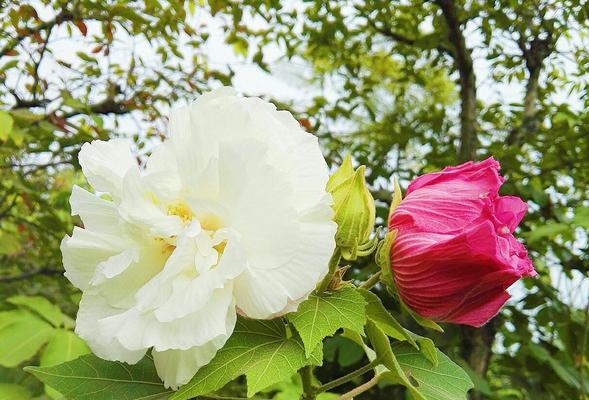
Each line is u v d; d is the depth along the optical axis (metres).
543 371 0.81
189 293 0.19
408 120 1.08
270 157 0.21
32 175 0.90
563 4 0.86
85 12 0.75
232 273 0.19
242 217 0.20
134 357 0.20
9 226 1.07
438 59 0.98
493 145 0.88
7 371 0.52
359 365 0.73
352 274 0.72
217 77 0.93
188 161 0.21
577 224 0.64
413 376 0.26
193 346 0.19
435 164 0.94
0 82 0.74
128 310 0.20
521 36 0.91
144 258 0.21
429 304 0.23
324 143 1.01
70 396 0.24
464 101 0.89
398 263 0.23
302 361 0.20
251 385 0.19
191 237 0.19
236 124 0.21
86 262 0.21
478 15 0.90
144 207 0.20
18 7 0.74
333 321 0.20
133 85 0.89
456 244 0.21
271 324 0.22
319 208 0.20
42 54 0.72
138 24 0.77
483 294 0.22
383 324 0.24
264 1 0.87
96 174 0.21
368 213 0.23
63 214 1.01
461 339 0.77
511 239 0.22
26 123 0.67
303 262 0.19
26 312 0.44
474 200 0.22
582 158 0.87
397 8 0.95
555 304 0.79
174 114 0.22
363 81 1.05
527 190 0.82
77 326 0.21
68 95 0.69
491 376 0.99
